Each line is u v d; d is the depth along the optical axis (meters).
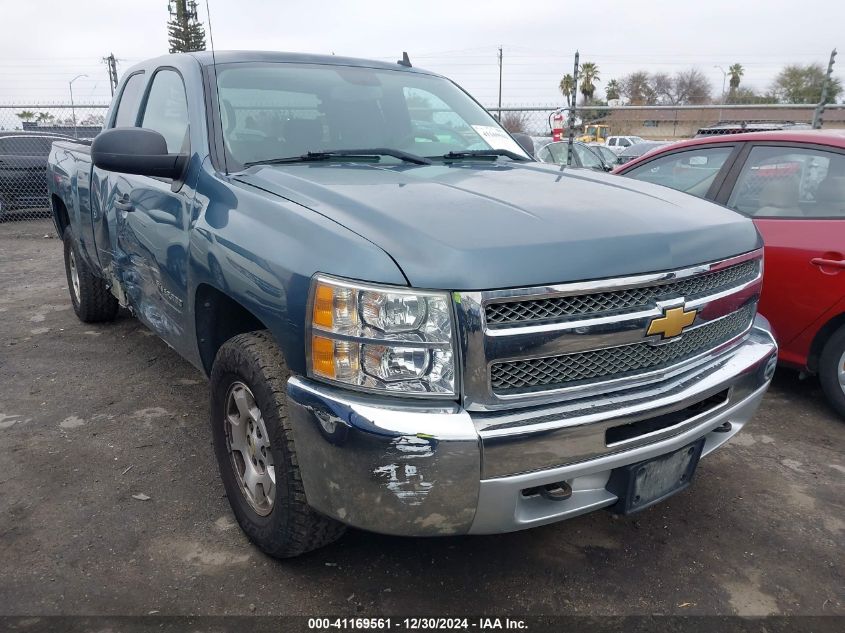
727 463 3.46
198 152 2.90
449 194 2.39
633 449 2.15
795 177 4.04
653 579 2.54
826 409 4.12
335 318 1.95
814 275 3.82
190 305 2.82
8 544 2.66
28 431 3.65
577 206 2.34
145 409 3.94
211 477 3.19
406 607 2.35
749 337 2.73
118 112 4.23
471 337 1.89
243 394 2.52
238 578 2.48
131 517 2.86
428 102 3.71
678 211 2.48
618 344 2.10
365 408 1.91
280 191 2.47
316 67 3.52
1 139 12.33
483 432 1.90
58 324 5.63
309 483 2.11
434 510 1.94
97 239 4.21
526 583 2.50
